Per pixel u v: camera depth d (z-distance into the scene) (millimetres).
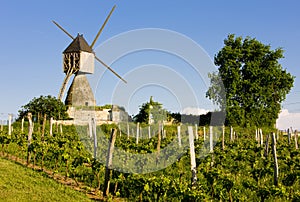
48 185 11820
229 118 48844
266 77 51969
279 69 53719
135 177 10812
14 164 14977
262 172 13242
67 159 13445
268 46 53562
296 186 12789
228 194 10766
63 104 39219
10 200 9469
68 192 11234
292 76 54438
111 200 10906
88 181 13227
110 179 12148
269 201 10570
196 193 9570
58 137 23219
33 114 37062
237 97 51531
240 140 28281
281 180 13422
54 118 37406
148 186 10273
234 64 51531
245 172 14992
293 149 22422
